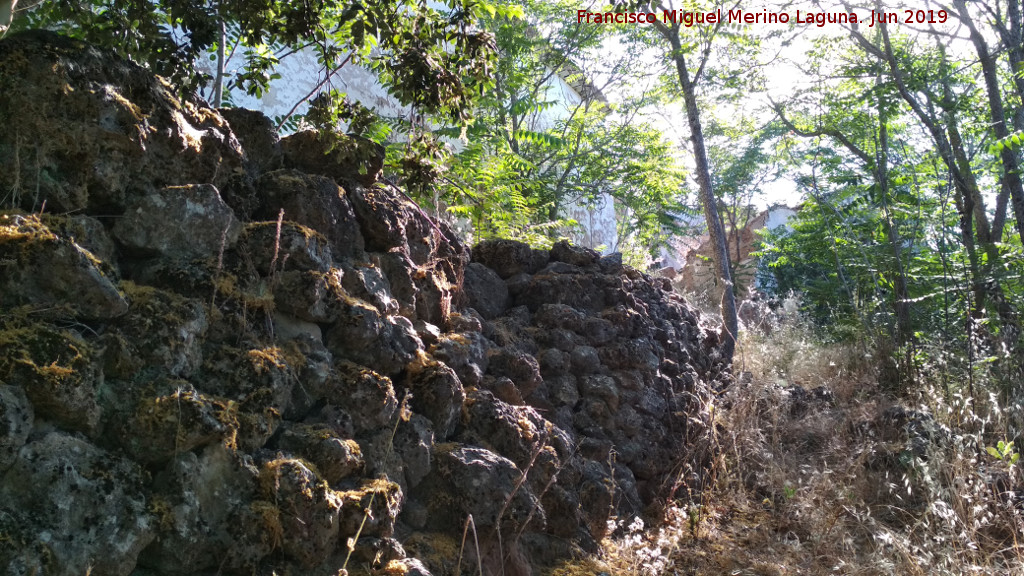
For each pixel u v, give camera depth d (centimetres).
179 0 286
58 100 229
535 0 1081
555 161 1119
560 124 1207
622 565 379
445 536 315
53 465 198
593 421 452
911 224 982
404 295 350
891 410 612
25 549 187
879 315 892
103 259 240
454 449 327
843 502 468
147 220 253
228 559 227
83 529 200
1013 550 412
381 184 376
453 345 359
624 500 438
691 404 546
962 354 755
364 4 334
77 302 218
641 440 477
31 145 225
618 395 466
